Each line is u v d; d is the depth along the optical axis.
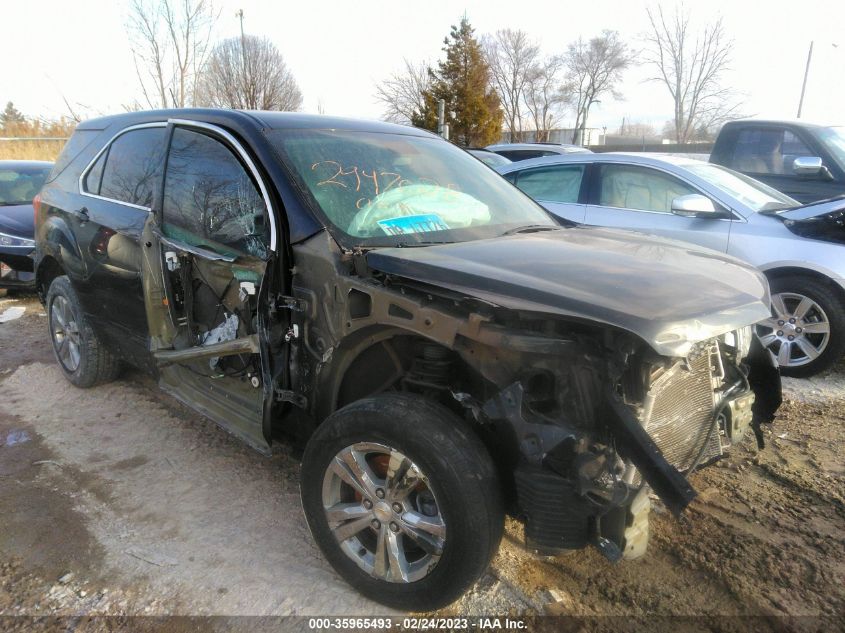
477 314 2.37
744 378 3.00
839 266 4.91
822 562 2.97
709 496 3.52
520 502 2.31
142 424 4.37
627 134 61.75
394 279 2.65
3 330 6.56
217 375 3.51
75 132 4.98
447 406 2.68
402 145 3.82
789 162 7.52
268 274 2.87
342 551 2.73
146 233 3.65
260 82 26.27
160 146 3.87
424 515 2.51
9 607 2.72
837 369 5.48
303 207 2.97
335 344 2.79
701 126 56.78
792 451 4.00
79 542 3.14
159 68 21.45
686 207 5.38
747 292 2.65
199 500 3.49
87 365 4.71
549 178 6.80
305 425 3.05
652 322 2.20
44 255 4.86
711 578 2.88
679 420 2.65
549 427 2.26
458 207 3.46
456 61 39.69
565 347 2.27
